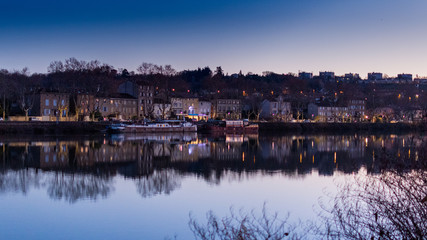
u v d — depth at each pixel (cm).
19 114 12725
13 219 3105
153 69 17275
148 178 4641
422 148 1991
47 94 12962
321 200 3500
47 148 7369
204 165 5647
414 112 18025
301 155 6831
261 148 8125
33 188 4059
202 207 3400
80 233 2831
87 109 13375
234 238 2325
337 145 8781
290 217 3008
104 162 5831
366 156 6512
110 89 15788
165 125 12938
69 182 4375
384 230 1931
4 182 4322
